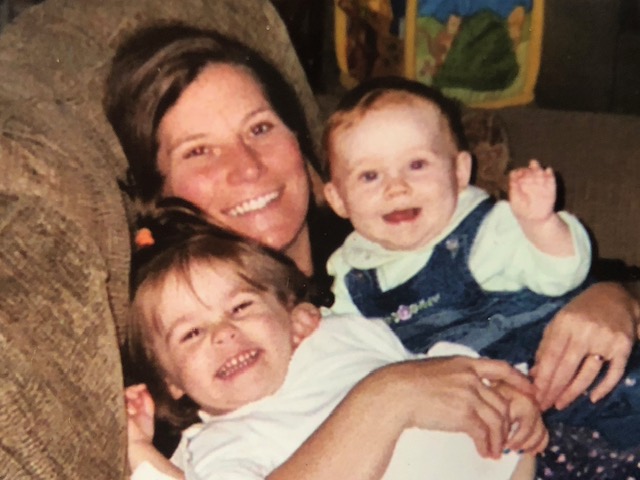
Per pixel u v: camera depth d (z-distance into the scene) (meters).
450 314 0.94
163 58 0.89
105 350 0.73
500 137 1.07
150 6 0.92
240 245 0.88
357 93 0.96
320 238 0.97
